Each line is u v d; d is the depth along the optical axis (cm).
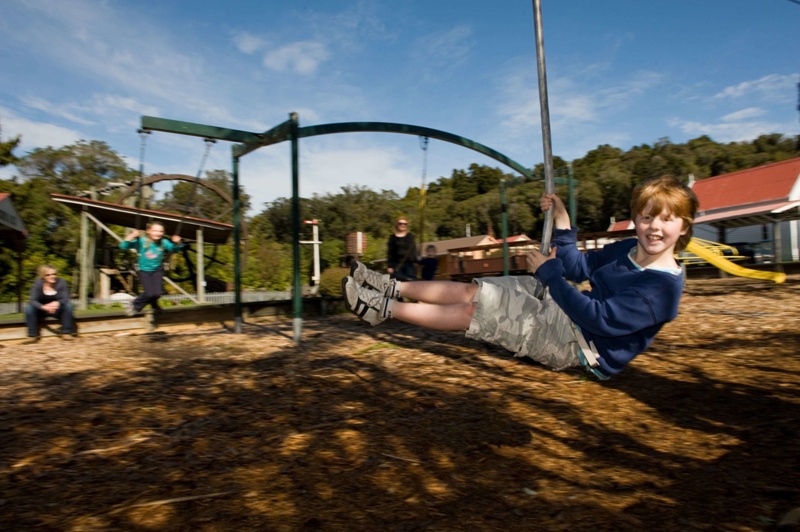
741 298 919
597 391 384
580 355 232
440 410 345
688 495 214
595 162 8719
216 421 324
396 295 253
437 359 509
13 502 215
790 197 2502
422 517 201
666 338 571
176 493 223
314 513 204
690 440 281
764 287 1126
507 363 485
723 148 6919
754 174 2812
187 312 832
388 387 407
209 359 536
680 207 201
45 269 704
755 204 2620
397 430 304
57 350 609
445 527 192
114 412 345
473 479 238
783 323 617
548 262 229
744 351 484
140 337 712
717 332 588
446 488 228
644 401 355
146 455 268
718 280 1472
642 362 464
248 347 610
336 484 232
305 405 359
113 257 1597
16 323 695
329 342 632
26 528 193
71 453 272
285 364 503
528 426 311
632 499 213
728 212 2728
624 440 285
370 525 195
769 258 2131
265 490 226
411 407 352
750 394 357
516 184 1156
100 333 755
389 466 252
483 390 393
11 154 2473
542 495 220
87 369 494
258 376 451
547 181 280
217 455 267
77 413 345
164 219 1483
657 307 208
